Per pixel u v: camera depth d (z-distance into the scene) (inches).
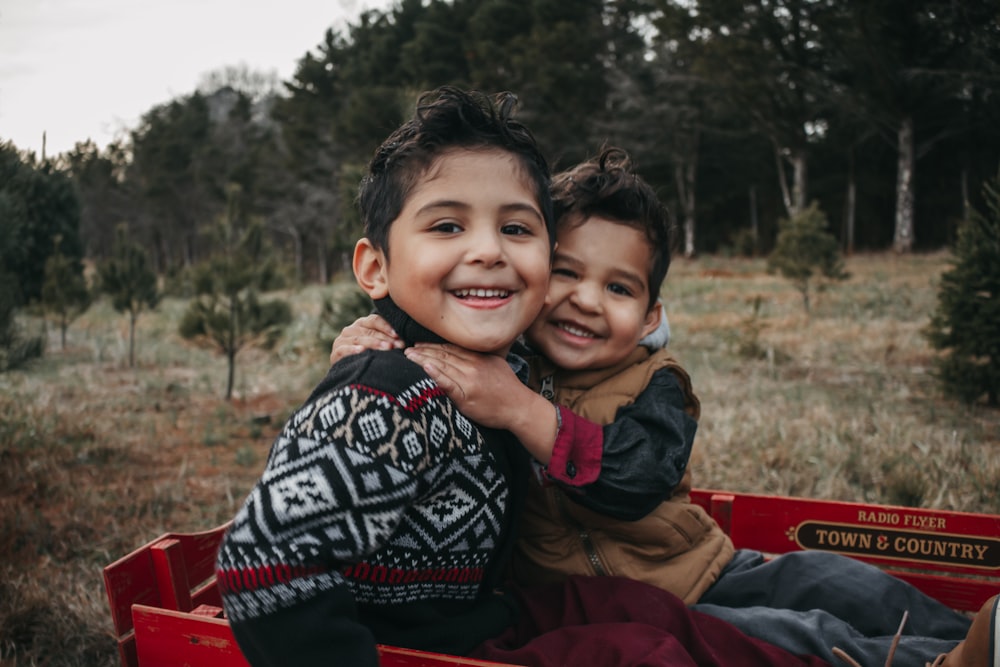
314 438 55.8
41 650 131.3
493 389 64.5
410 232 61.2
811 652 73.4
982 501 187.2
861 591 80.9
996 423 272.8
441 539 62.1
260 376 408.2
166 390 369.7
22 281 529.0
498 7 1550.2
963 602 102.0
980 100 1201.4
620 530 79.3
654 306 83.6
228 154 2388.0
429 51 1641.2
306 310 673.6
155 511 205.5
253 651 56.3
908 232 1218.0
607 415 75.7
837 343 442.9
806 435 246.5
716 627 72.6
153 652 74.5
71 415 295.9
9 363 244.8
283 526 53.7
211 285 355.9
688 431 75.5
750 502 109.4
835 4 1098.1
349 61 1962.4
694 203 1577.3
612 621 72.2
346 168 276.8
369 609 63.7
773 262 608.7
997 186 315.3
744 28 1181.1
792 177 1606.8
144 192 2372.0
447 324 61.4
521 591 77.6
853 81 1202.0
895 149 1488.7
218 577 56.5
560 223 77.0
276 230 2018.9
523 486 71.3
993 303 299.3
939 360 318.7
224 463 258.5
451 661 60.4
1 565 161.8
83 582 153.5
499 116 62.9
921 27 1011.3
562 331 77.7
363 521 54.8
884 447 227.9
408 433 56.9
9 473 223.5
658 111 1435.8
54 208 575.8
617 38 1535.4
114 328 598.2
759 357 410.9
